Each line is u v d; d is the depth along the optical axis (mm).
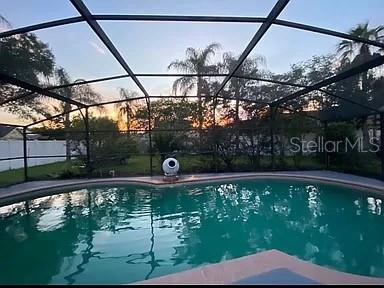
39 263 4668
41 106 18094
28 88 8969
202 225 6660
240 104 16672
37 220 7227
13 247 5418
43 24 5289
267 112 15219
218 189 10883
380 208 7742
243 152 14562
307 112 14359
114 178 12305
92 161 13203
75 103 12148
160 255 4934
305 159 14852
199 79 16109
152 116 17859
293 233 5953
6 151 15164
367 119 12352
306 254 4805
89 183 11641
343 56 10547
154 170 13742
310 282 3104
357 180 10562
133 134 15234
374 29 10445
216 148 14242
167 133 14727
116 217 7441
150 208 8320
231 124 15633
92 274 4234
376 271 4086
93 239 5809
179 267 4457
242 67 10586
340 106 12484
